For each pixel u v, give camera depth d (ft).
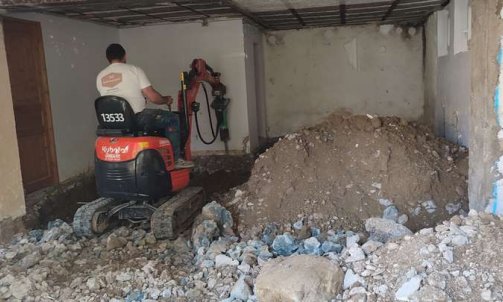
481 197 11.55
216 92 22.98
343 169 15.21
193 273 11.89
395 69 28.04
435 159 15.44
